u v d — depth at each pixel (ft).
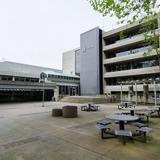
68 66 175.42
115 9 18.81
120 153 15.61
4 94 92.02
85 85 130.21
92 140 19.74
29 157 14.78
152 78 94.94
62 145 17.90
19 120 33.86
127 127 26.58
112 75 114.32
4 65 116.78
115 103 89.15
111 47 115.34
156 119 35.32
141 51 100.22
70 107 38.19
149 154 15.38
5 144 18.31
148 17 21.44
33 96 106.63
